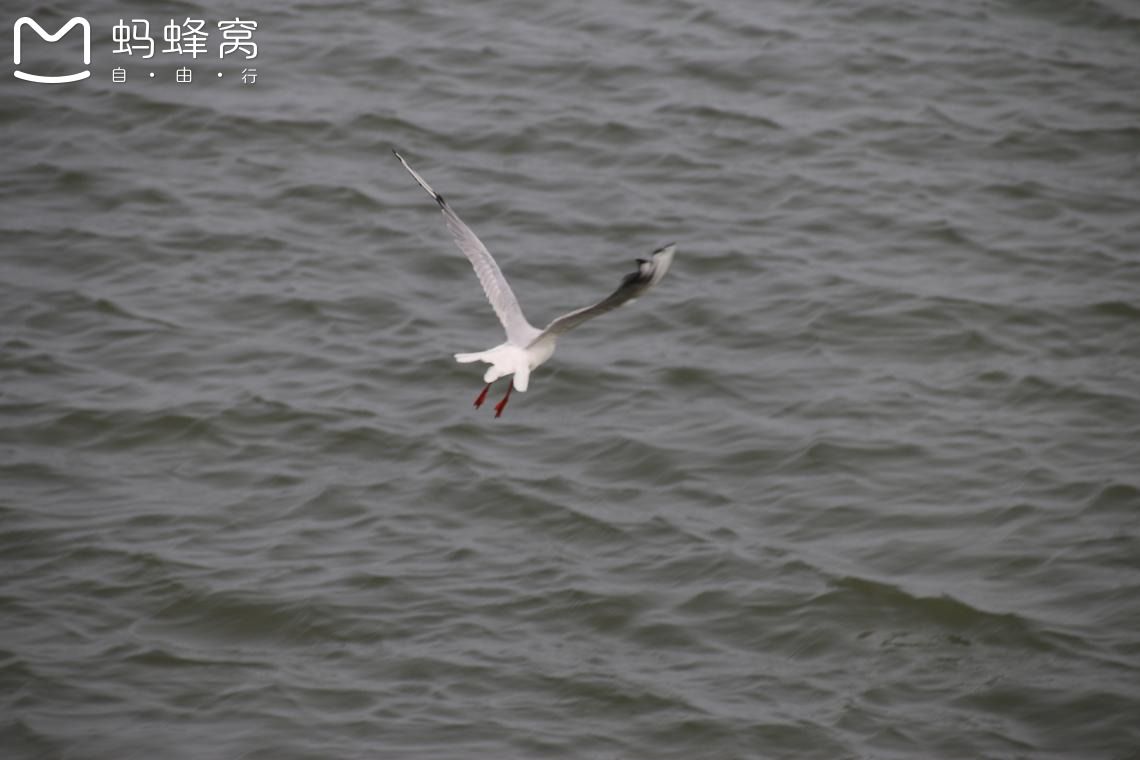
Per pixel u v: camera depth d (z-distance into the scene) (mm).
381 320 24625
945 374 23625
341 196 27344
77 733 17312
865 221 26969
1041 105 30156
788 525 20641
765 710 17734
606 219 26828
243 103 29703
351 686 18016
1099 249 26422
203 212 27000
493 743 17172
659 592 19469
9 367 23406
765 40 31750
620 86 30250
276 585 19469
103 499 21016
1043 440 22188
